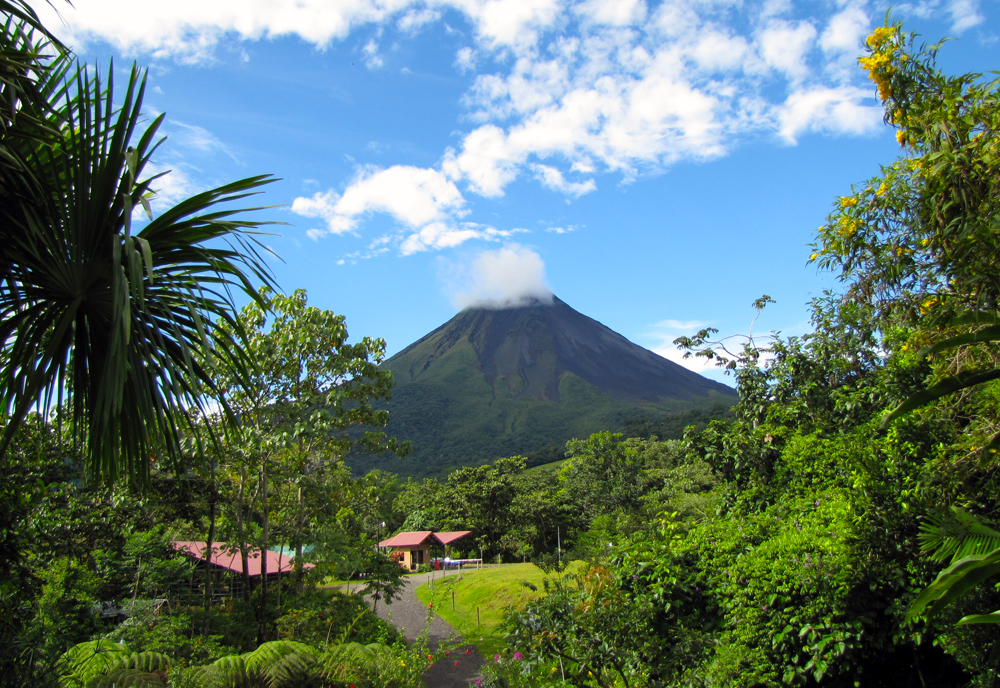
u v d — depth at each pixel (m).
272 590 17.72
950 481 4.74
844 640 4.86
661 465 47.38
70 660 7.57
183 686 7.49
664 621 6.23
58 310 4.02
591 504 46.00
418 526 69.69
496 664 7.25
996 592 4.38
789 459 7.30
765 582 5.30
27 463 8.22
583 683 6.34
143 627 10.38
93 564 13.05
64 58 4.05
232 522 16.92
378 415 18.44
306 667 8.59
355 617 13.78
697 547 6.72
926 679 5.36
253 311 15.86
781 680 5.07
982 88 5.28
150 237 4.14
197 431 4.31
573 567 10.62
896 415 3.23
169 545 16.14
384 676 8.57
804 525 5.94
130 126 3.87
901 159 6.03
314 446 17.48
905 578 4.96
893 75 5.96
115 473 4.10
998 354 4.66
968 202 4.97
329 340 16.92
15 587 6.11
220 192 4.29
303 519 18.44
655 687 5.42
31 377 3.71
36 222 3.65
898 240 5.98
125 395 4.11
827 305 8.29
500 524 62.91
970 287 4.89
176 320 4.34
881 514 5.04
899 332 6.14
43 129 3.71
